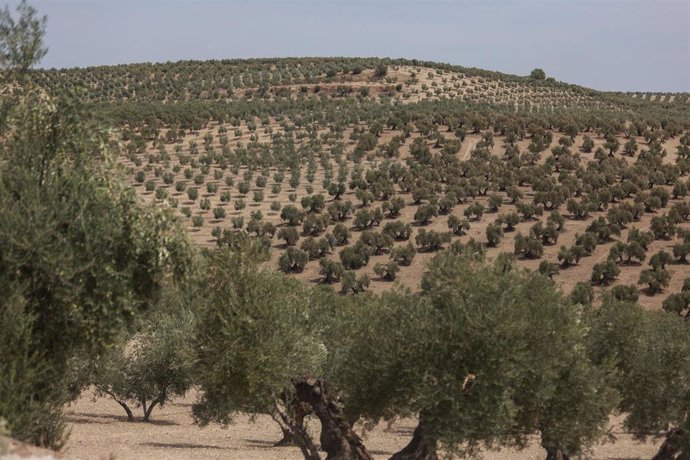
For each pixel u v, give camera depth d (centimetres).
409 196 10112
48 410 1491
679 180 9912
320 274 8075
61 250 1352
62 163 1438
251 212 9681
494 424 1694
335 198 10144
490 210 9631
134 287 1490
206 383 1956
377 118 14112
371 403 1948
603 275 7769
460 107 15675
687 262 8175
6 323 1310
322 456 2664
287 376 1911
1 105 1466
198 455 2481
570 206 9212
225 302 1922
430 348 1720
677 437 2348
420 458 1920
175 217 1509
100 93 18125
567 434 1933
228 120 14762
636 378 2406
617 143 11344
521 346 1662
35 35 1525
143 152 12469
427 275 1822
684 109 19225
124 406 3819
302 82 19088
